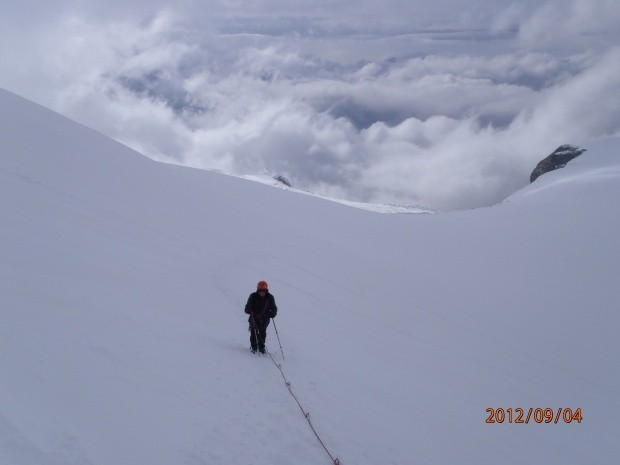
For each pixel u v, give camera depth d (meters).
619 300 29.09
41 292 8.12
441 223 44.88
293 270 21.66
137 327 8.60
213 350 9.41
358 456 7.18
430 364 15.38
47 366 5.67
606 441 13.33
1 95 28.62
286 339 12.19
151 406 6.05
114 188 21.39
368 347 14.70
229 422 6.72
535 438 11.76
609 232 40.22
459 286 30.47
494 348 20.59
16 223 11.66
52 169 19.45
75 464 4.29
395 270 29.72
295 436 7.09
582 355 22.48
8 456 3.90
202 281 15.15
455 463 8.52
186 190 28.94
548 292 30.53
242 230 25.61
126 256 13.41
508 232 42.16
